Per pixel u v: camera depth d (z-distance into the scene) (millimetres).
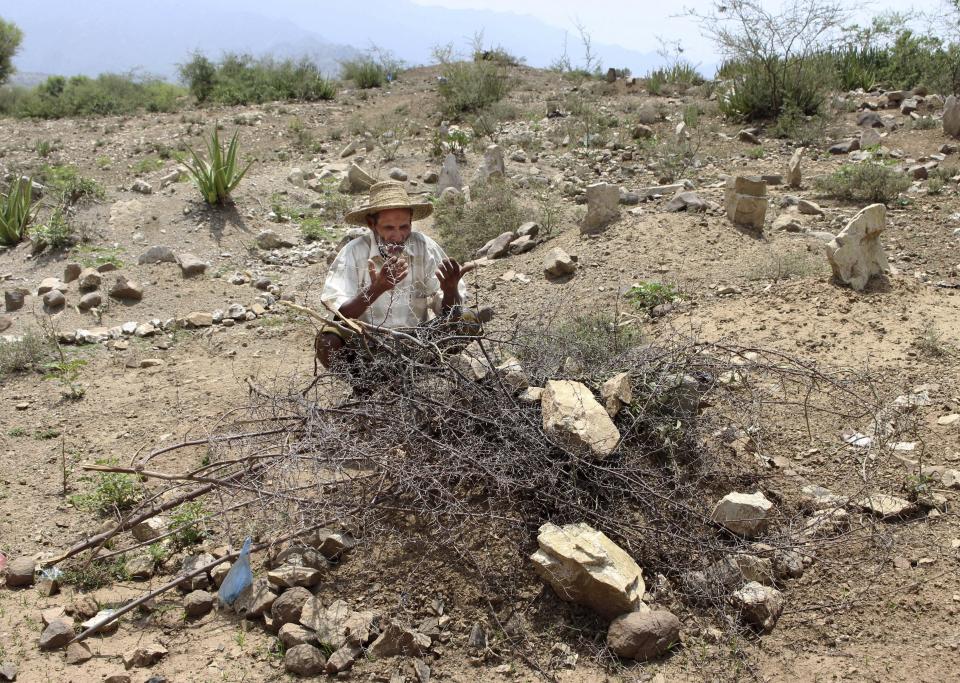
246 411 4562
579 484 3221
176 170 11688
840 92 13617
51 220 8781
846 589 2932
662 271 6621
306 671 2703
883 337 4902
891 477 3498
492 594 2943
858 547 3098
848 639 2732
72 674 2734
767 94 12453
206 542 3451
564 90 15859
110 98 18219
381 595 3000
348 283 3865
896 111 12000
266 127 14672
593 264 6984
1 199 9141
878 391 4215
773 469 3596
